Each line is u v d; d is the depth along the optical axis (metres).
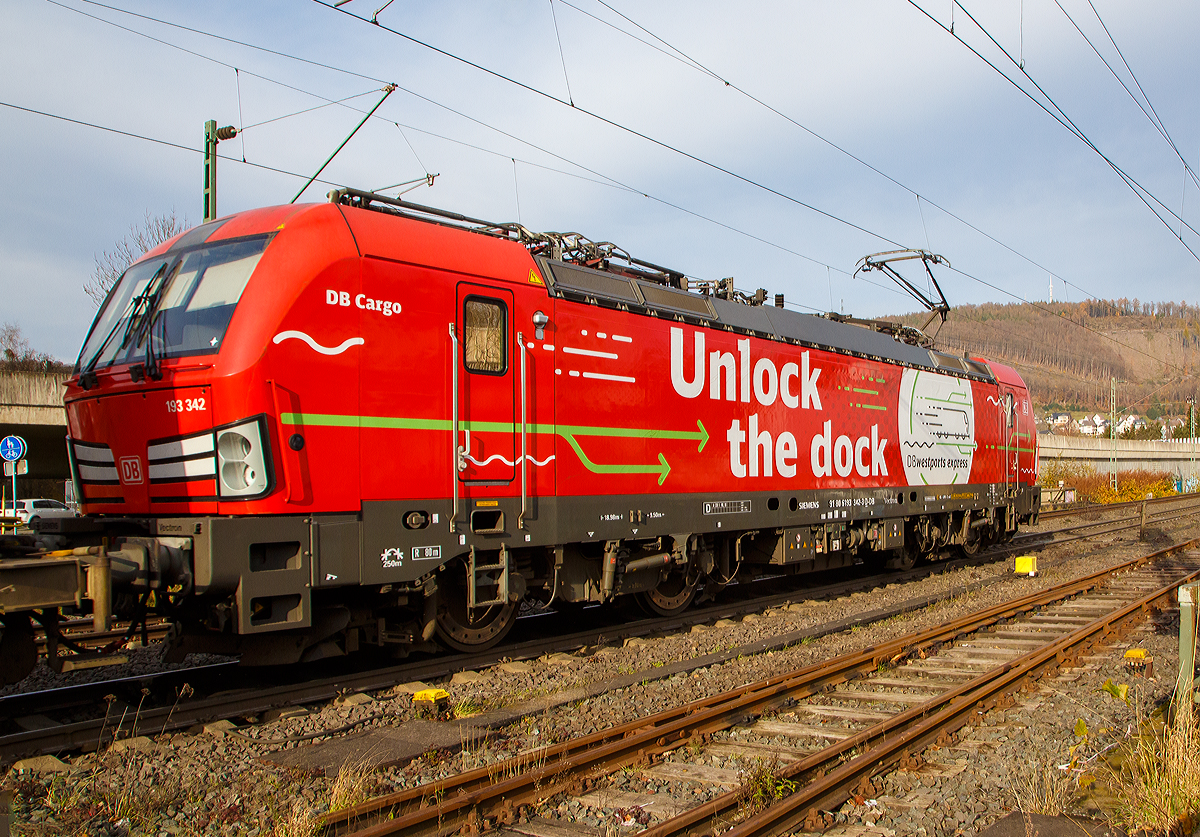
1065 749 5.87
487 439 7.91
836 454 12.77
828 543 12.60
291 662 7.02
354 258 6.99
